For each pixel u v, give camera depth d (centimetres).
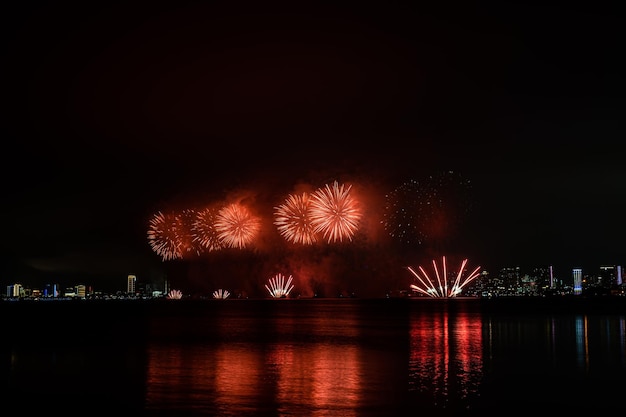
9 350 5756
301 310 16362
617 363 4591
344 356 5097
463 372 4181
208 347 5931
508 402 3206
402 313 14162
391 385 3666
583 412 3033
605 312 14412
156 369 4378
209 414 2969
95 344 6309
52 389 3631
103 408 3138
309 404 3148
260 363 4644
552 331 7719
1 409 3158
